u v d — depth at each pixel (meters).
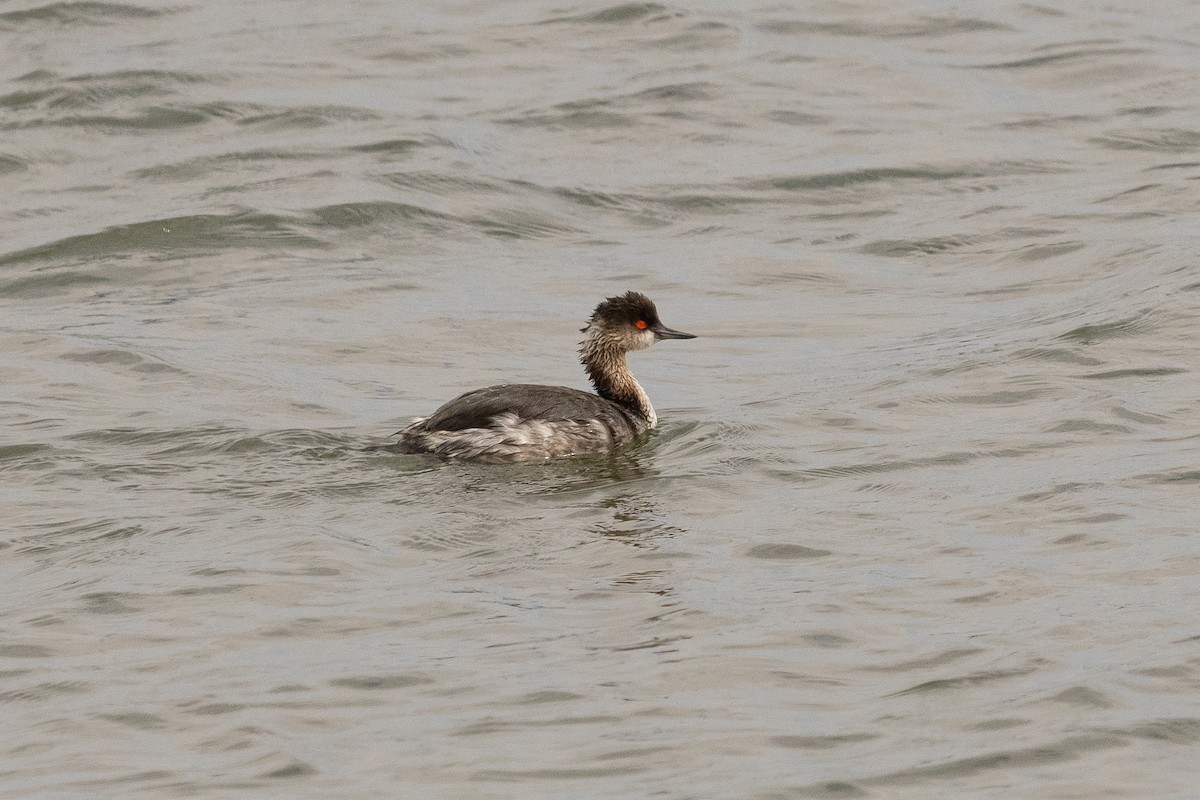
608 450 16.88
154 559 13.88
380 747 10.90
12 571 13.73
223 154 27.19
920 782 10.45
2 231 24.50
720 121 28.98
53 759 10.82
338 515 14.83
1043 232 24.36
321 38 32.62
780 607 12.84
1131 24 33.53
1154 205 25.08
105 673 11.95
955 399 18.03
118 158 27.11
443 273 23.39
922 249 24.14
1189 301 20.42
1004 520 14.48
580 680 11.73
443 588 13.27
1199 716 11.11
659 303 22.39
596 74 30.95
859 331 21.02
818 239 24.69
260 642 12.37
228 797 10.34
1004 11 34.31
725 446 16.81
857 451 16.50
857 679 11.73
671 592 13.14
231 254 23.88
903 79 30.91
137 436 16.98
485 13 34.22
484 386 19.20
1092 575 13.27
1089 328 19.86
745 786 10.39
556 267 23.67
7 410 17.84
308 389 18.91
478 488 15.55
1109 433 16.61
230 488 15.53
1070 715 11.16
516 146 27.91
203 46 31.83
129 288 22.78
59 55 30.98
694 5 34.34
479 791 10.38
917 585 13.20
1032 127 28.73
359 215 25.06
